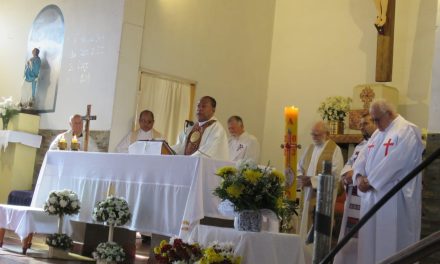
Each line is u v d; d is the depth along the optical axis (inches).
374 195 202.5
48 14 405.1
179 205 204.4
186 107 377.7
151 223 213.3
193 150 240.5
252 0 412.2
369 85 329.1
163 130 366.6
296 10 413.1
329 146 271.3
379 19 341.4
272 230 185.0
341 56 382.0
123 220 219.9
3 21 446.6
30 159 388.2
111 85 342.3
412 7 345.7
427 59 335.0
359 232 206.5
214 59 389.4
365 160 210.7
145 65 354.0
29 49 417.4
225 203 180.4
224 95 394.6
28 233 244.1
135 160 224.7
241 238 167.0
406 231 199.3
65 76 379.9
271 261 168.6
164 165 212.5
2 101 434.3
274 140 411.5
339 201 243.4
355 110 332.2
